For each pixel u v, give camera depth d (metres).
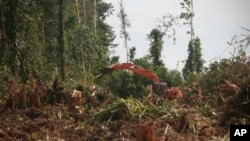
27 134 9.55
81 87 16.19
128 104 10.66
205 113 11.15
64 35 26.64
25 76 17.95
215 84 15.68
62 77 25.20
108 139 8.96
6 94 14.29
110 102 14.86
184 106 13.65
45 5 25.30
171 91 15.45
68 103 13.30
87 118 11.23
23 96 12.32
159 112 10.62
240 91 10.41
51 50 26.16
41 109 12.20
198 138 8.70
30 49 19.36
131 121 10.26
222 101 12.89
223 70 16.00
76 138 9.27
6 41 17.84
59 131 9.84
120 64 18.12
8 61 17.66
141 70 18.12
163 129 9.31
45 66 21.22
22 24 18.92
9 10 18.06
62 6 26.08
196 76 17.75
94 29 34.53
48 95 13.56
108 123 10.06
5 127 10.01
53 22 26.73
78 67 28.55
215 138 8.49
